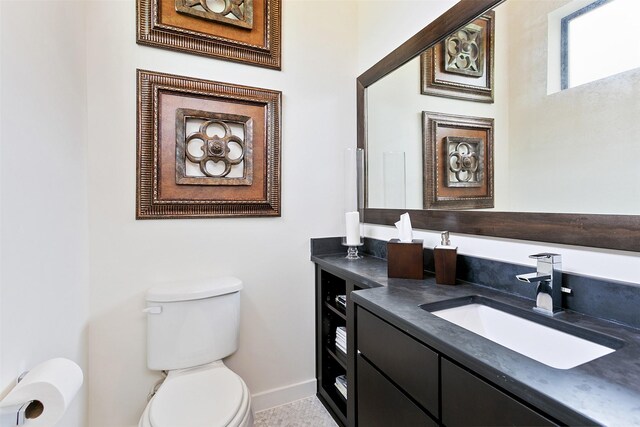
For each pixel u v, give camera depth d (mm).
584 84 896
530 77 1035
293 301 1833
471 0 1227
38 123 939
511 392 594
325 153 1913
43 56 976
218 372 1375
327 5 1929
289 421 1647
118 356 1427
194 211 1566
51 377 794
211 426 1024
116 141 1417
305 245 1860
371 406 1067
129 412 1445
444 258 1238
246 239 1702
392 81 1700
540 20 1005
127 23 1438
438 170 1409
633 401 514
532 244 1047
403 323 884
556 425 524
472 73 1238
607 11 842
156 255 1500
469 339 747
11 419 728
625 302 808
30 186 887
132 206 1449
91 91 1369
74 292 1210
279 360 1799
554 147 972
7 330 758
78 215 1256
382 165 1784
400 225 1394
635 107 793
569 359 810
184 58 1555
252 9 1698
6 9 774
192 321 1410
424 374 821
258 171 1714
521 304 988
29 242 875
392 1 1705
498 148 1144
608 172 845
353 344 1276
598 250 877
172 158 1518
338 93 1951
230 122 1644
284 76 1794
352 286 1453
